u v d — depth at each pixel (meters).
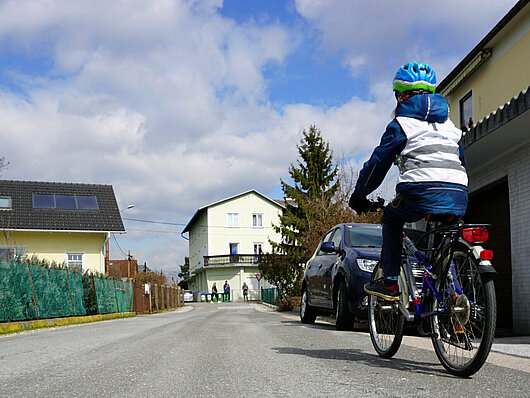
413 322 4.00
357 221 18.06
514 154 8.02
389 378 3.23
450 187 3.40
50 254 26.09
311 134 31.77
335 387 2.94
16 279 10.30
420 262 3.86
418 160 3.44
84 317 13.91
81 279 14.75
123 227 26.95
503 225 8.72
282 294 24.84
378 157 3.60
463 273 3.38
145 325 9.95
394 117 3.71
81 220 26.64
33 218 25.94
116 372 3.60
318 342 5.64
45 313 11.72
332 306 8.52
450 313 3.40
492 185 8.83
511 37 11.94
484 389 2.87
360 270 7.60
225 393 2.82
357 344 5.41
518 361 4.06
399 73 3.76
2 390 3.00
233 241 58.00
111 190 29.56
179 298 36.69
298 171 31.72
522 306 7.66
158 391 2.90
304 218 30.92
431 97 3.57
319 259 9.81
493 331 3.07
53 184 28.84
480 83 13.40
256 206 58.81
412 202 3.47
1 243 24.62
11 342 6.48
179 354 4.61
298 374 3.40
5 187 27.53
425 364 3.88
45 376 3.48
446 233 3.58
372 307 4.57
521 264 7.74
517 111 6.39
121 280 19.61
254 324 9.96
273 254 25.41
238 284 57.53
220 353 4.64
